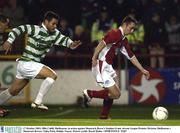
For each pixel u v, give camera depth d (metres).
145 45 41.22
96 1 43.50
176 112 35.38
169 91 39.66
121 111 35.62
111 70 27.78
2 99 28.70
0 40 32.78
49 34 27.05
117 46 27.55
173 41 43.12
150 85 39.47
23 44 37.56
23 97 38.78
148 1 43.00
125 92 39.31
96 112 34.97
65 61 39.62
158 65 40.56
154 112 28.08
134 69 39.41
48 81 26.91
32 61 27.33
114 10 42.12
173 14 43.25
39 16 43.00
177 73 39.69
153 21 41.84
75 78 39.19
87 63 39.91
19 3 43.12
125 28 27.20
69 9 43.94
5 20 27.44
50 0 43.53
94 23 41.25
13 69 38.34
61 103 39.16
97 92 28.12
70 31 40.72
